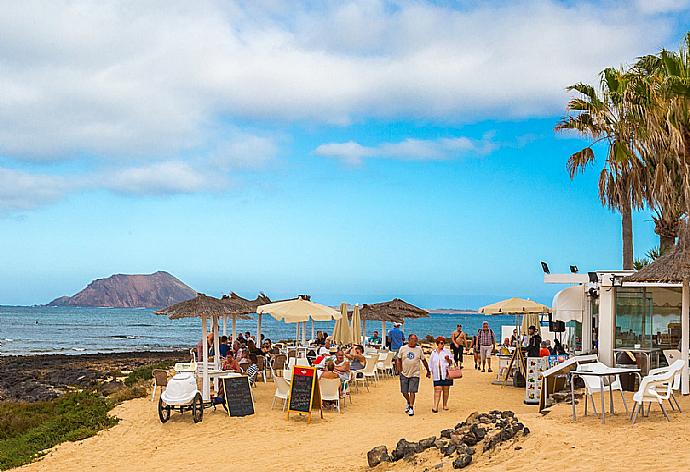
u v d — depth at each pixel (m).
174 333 105.94
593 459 9.75
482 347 25.70
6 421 18.86
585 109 24.86
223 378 16.56
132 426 16.00
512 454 10.45
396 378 23.38
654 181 22.12
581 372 12.44
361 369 20.62
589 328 21.06
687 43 21.42
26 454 14.77
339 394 17.64
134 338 91.56
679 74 21.38
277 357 22.30
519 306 24.20
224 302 17.58
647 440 10.51
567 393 15.47
